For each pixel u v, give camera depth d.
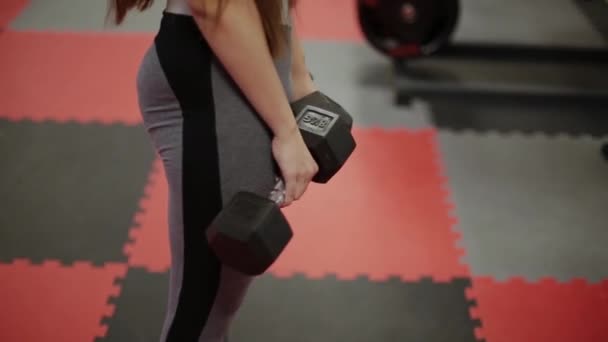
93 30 3.66
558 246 2.48
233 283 1.30
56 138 2.90
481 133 3.07
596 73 3.40
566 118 3.19
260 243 1.14
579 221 2.59
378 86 3.37
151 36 3.64
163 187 2.68
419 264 2.38
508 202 2.68
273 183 1.23
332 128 1.30
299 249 2.41
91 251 2.38
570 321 2.19
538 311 2.22
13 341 2.05
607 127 3.13
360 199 2.65
